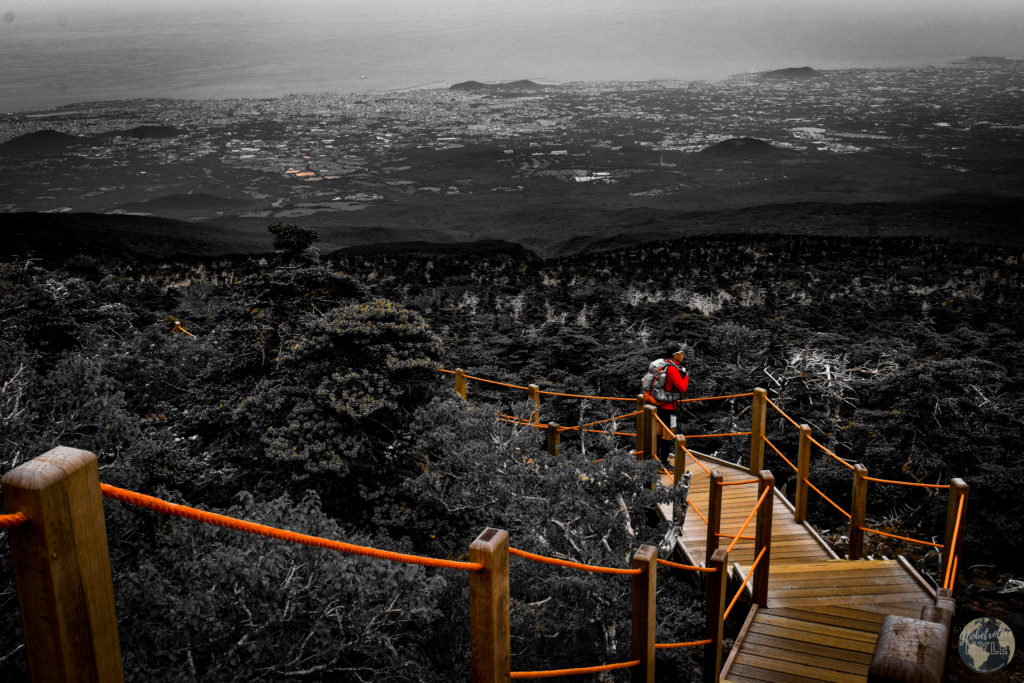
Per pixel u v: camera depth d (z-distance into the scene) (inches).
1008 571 288.0
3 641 113.4
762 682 209.6
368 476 267.3
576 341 535.2
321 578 136.6
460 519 257.8
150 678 117.8
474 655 108.5
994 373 406.9
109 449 214.8
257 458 278.4
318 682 142.4
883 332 734.5
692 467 380.8
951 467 349.7
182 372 385.7
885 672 56.8
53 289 420.2
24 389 209.3
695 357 523.5
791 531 311.1
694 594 267.7
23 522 50.8
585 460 257.6
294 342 321.7
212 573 133.0
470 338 575.8
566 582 201.2
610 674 195.2
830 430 410.6
